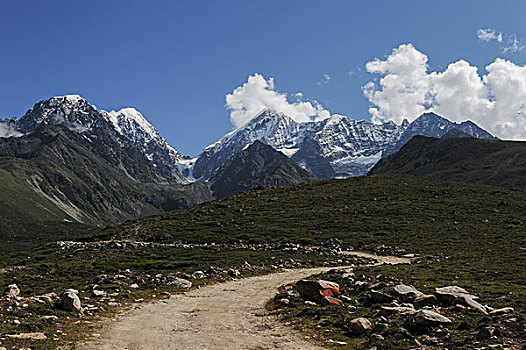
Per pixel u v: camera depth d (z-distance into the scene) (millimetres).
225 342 20031
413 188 133000
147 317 26797
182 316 27156
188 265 61500
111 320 25531
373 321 22328
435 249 70250
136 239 100750
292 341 20062
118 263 64688
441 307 24234
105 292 35188
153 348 18984
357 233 90688
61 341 19438
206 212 125625
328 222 102312
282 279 47344
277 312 27453
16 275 61688
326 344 19250
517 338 17641
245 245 86938
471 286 32375
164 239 98500
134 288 39781
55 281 51500
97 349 18641
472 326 19688
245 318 26266
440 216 99375
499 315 21328
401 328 19562
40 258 83938
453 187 133125
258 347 19047
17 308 25453
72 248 91875
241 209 125062
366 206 114875
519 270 42000
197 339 20688
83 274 56938
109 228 122062
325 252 73938
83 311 26922
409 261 61625
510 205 105250
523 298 26469
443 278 37875
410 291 27359
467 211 102062
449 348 17156
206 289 40812
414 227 91312
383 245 77938
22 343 18125
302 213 113500
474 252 62250
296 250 74812
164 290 39219
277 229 99000
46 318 23328
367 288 32094
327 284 30703
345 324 21859
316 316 24781
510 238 71688
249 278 49406
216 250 78375
